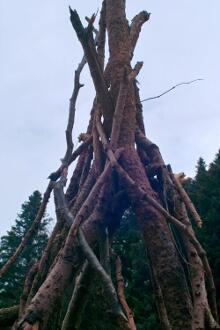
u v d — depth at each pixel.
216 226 13.48
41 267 2.57
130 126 2.97
